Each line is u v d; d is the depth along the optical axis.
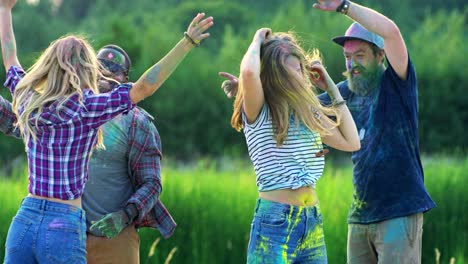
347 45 7.38
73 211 5.65
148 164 7.11
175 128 50.88
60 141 5.63
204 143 51.03
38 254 5.57
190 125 50.94
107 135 6.98
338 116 6.29
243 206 11.94
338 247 11.03
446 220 12.30
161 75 5.59
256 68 5.94
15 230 5.64
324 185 13.62
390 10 78.44
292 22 57.94
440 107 50.94
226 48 55.56
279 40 6.18
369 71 7.30
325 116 6.18
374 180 7.21
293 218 5.93
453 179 13.31
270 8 83.38
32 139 5.71
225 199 12.02
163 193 11.54
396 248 7.10
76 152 5.66
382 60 7.33
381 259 7.18
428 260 11.81
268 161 6.02
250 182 14.31
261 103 6.04
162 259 10.77
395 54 7.00
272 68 6.05
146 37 50.78
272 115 6.03
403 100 7.20
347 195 12.70
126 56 7.20
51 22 78.62
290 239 5.93
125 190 7.10
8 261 5.64
